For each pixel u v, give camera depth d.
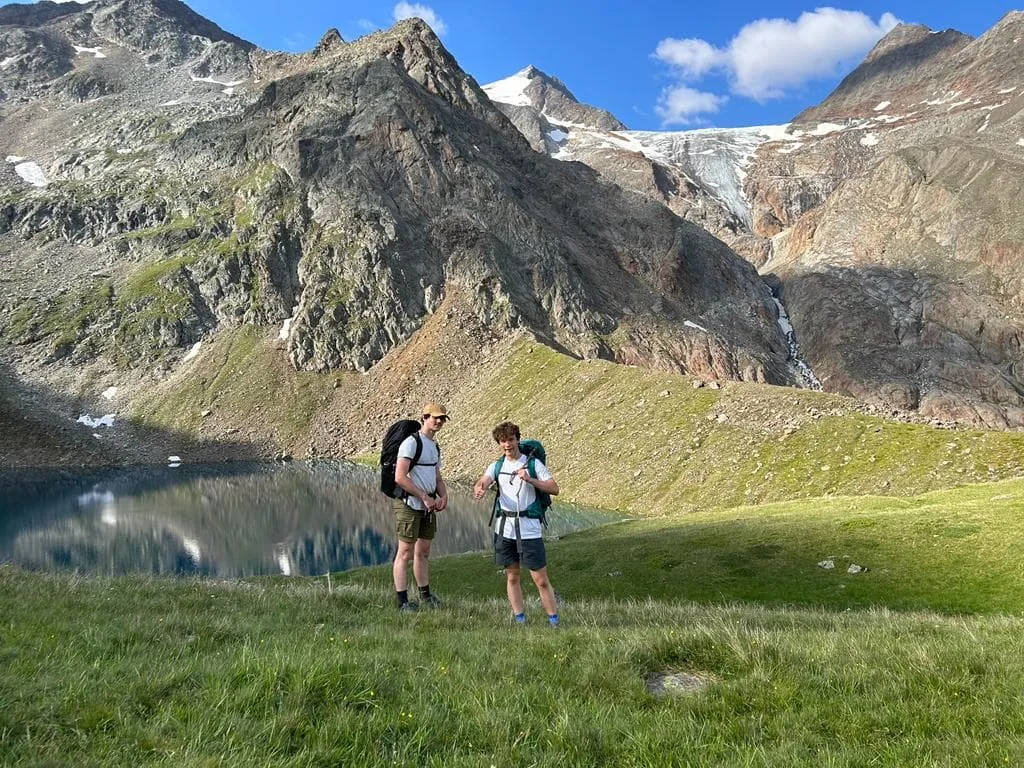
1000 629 11.49
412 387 160.12
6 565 19.05
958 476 62.56
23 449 142.25
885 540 34.34
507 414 129.38
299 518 84.81
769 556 35.81
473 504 92.81
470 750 5.91
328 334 173.88
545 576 12.82
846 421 80.12
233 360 172.75
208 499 100.19
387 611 13.45
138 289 187.38
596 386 121.56
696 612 16.34
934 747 5.97
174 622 10.75
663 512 80.00
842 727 6.52
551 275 195.50
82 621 10.49
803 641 9.86
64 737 5.75
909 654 8.73
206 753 5.48
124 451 146.75
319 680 6.99
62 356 172.12
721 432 89.69
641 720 6.58
